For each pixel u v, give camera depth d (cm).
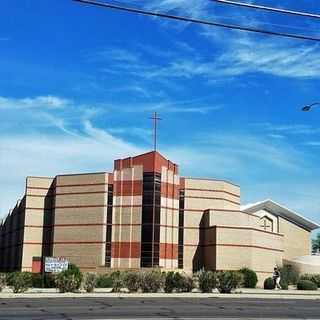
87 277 3803
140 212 5916
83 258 5947
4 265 7894
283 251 7331
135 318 1864
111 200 6009
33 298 2984
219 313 2102
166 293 3678
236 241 5878
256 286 5341
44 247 6406
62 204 6162
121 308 2267
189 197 6294
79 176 6131
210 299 3070
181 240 6197
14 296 3162
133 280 3806
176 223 6162
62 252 6056
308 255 7631
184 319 1855
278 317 1986
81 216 6041
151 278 3819
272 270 6225
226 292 3909
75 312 2055
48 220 6450
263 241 6125
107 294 3447
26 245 6375
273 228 7775
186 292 3834
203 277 3925
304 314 2139
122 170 6047
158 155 6031
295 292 4275
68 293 3506
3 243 8188
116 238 5931
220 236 5875
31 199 6456
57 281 3688
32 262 6362
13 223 7369
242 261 5841
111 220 5972
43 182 6519
